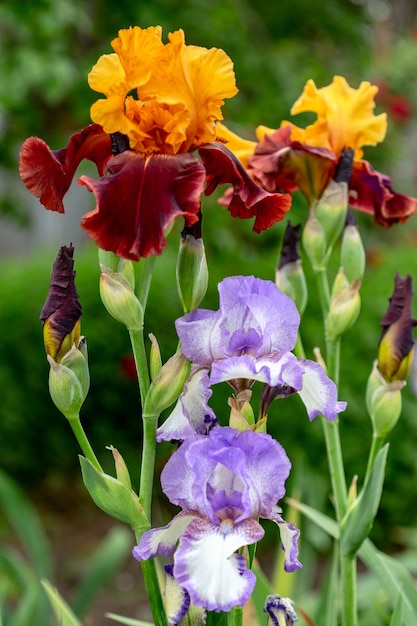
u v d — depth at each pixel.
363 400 2.09
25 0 2.34
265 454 0.65
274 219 0.72
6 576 1.79
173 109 0.71
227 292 0.68
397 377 0.83
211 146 0.72
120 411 2.52
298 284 0.88
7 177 3.11
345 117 0.90
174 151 0.71
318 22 3.37
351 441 2.07
